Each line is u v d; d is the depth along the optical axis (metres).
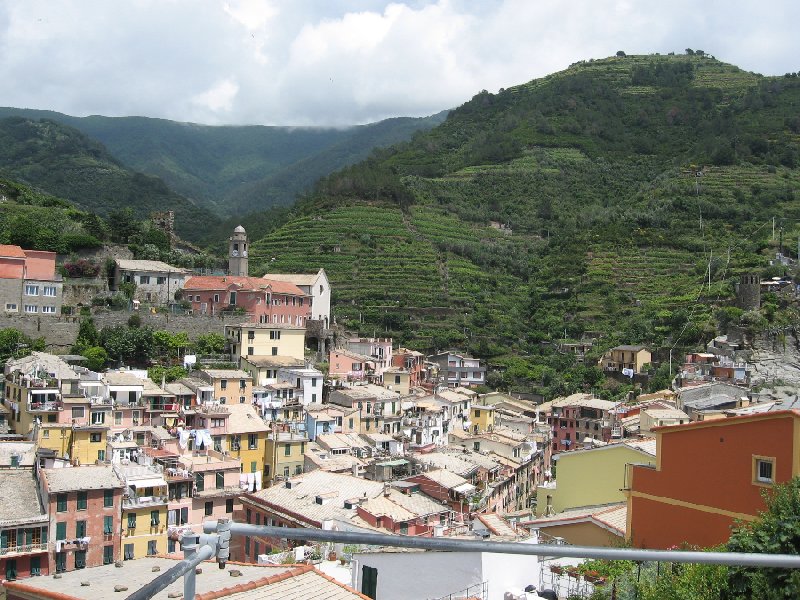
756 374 164.50
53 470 82.81
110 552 81.81
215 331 151.00
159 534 86.06
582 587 35.88
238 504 94.12
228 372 130.12
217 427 111.62
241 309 158.25
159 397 114.94
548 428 161.88
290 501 83.81
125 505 84.06
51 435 96.94
